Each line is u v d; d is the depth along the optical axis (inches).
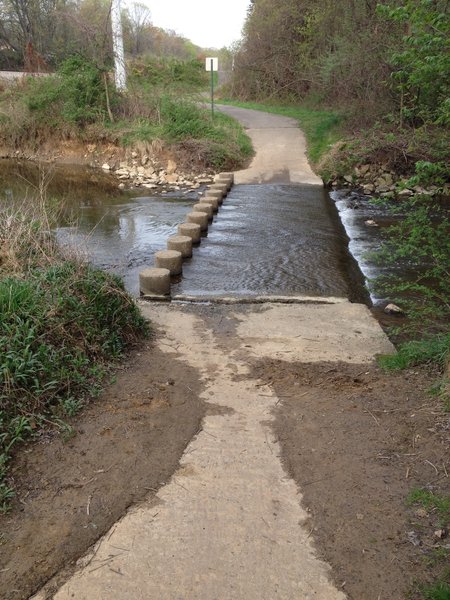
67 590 97.8
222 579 99.7
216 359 195.0
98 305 196.7
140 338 209.3
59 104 821.9
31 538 109.4
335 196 541.6
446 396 151.8
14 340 157.8
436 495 118.8
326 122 743.7
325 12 904.9
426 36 163.9
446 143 232.4
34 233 239.1
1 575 100.7
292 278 308.0
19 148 840.9
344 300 269.1
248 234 395.9
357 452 136.0
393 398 160.4
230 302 266.8
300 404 161.5
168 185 617.0
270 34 1165.1
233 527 112.4
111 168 719.7
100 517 115.1
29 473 128.0
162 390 169.3
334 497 120.6
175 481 126.8
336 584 98.6
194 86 928.9
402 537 108.4
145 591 97.3
